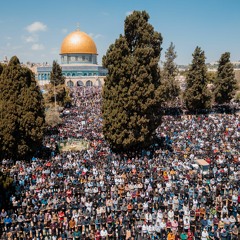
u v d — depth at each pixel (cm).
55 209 2614
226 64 7175
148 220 2402
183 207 2536
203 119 5853
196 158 3681
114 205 2617
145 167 3375
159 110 4191
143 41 4072
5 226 2428
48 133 5119
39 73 12562
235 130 4988
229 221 2366
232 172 3269
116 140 3938
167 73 7000
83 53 12825
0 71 4453
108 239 2317
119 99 3912
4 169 3519
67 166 3447
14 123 3812
